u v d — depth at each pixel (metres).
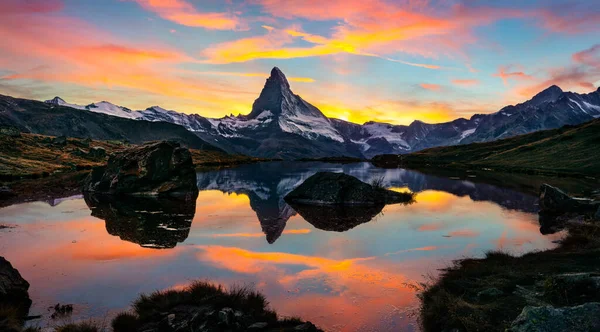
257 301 14.46
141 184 48.03
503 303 13.20
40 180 59.75
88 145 126.88
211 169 97.00
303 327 12.43
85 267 19.16
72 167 83.88
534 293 13.95
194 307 13.77
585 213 33.06
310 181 43.62
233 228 28.61
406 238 25.55
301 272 18.53
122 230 27.59
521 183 65.12
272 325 12.74
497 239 25.17
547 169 97.44
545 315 9.88
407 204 41.16
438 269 18.97
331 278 17.70
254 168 101.44
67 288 16.42
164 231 27.42
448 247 23.17
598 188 54.62
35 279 17.50
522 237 25.70
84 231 27.14
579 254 19.31
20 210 35.38
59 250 22.19
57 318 13.62
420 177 76.00
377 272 18.55
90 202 41.28
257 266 19.42
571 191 50.28
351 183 42.66
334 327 13.11
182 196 46.94
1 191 43.00
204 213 35.06
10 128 111.38
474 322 11.86
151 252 21.91
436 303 13.84
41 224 29.34
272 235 26.34
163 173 48.56
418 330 12.90
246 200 44.03
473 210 37.31
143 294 15.62
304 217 33.31
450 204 41.34
